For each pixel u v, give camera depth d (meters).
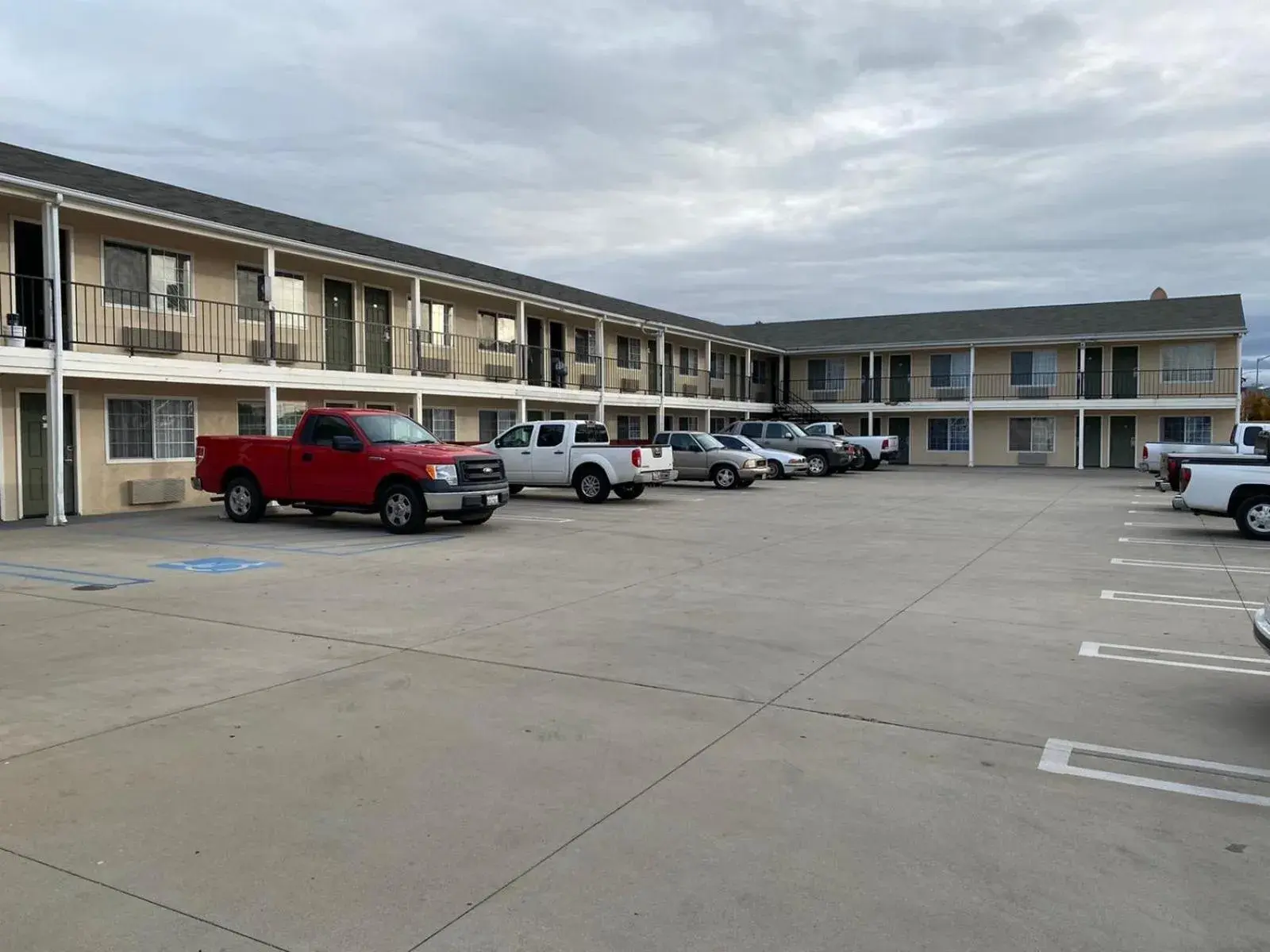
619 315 30.64
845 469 33.28
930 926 3.22
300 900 3.36
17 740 4.95
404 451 14.20
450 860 3.67
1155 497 22.89
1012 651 7.08
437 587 9.59
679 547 12.93
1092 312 42.34
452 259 28.22
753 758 4.80
